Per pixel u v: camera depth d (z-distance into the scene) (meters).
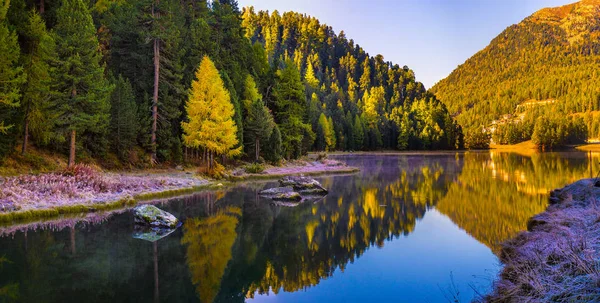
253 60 64.75
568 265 6.97
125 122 31.98
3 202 16.53
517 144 159.50
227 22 57.88
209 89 33.44
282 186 28.41
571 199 15.47
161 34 34.16
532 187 28.00
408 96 180.62
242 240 13.77
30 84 23.64
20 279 9.46
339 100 150.88
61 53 24.22
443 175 39.69
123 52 39.88
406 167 53.00
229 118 34.50
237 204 21.70
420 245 12.99
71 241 13.10
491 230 14.80
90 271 10.13
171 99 36.50
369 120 135.00
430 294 8.63
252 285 9.41
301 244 13.29
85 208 18.23
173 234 14.52
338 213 19.11
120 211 18.59
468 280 9.41
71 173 22.33
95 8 45.72
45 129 24.81
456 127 140.38
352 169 45.78
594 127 151.38
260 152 46.84
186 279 9.77
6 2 21.73
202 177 32.53
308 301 8.40
